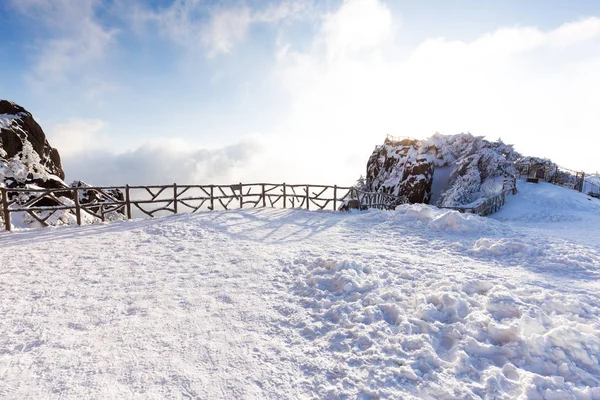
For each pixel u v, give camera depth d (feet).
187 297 14.82
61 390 8.64
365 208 55.36
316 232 29.81
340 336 11.41
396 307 12.84
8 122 53.72
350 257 20.61
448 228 29.04
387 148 115.34
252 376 9.32
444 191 89.45
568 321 10.98
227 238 26.48
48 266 18.88
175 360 10.01
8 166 43.24
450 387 8.54
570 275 17.33
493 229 28.63
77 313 13.12
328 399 8.44
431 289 14.55
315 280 16.35
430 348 10.08
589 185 92.99
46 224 29.19
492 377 8.66
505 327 10.57
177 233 27.55
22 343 10.84
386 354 10.13
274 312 13.42
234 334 11.64
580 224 47.57
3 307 13.53
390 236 27.99
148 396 8.45
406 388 8.70
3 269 18.13
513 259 20.43
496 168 82.53
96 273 17.89
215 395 8.54
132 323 12.32
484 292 14.26
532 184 80.79
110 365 9.71
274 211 41.81
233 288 15.93
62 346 10.71
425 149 99.81
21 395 8.43
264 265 19.44
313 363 9.93
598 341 9.61
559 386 8.18
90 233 27.17
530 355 9.43
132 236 26.43
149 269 18.69
